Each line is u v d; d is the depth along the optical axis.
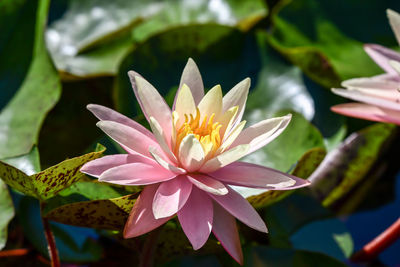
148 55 0.86
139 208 0.70
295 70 0.89
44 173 0.71
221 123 0.73
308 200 0.83
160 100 0.72
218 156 0.70
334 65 0.90
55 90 0.81
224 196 0.70
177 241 0.75
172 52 0.87
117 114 0.72
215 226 0.71
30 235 0.78
